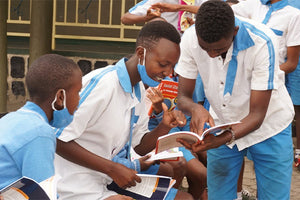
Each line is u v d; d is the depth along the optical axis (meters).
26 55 8.20
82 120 2.50
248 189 4.94
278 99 3.06
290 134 3.15
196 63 3.04
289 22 4.54
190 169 3.84
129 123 2.77
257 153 3.15
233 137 2.81
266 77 2.79
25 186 1.97
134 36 8.16
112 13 8.14
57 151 2.53
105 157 2.72
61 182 2.61
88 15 8.20
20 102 8.23
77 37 8.25
